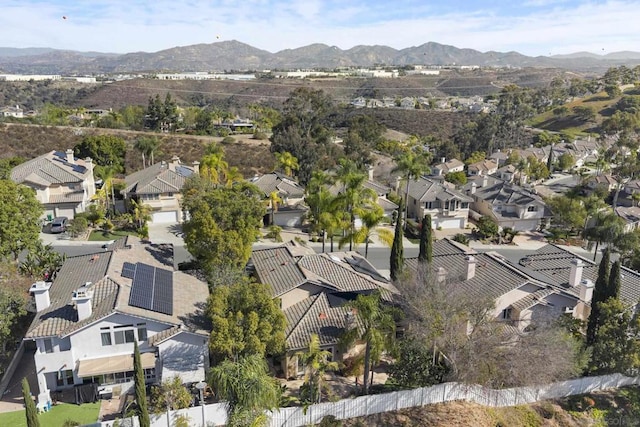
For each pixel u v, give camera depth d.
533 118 193.38
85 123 121.69
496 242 71.88
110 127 121.69
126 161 99.00
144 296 32.88
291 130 106.06
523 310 36.94
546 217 79.25
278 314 31.14
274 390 28.23
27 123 113.06
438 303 32.50
